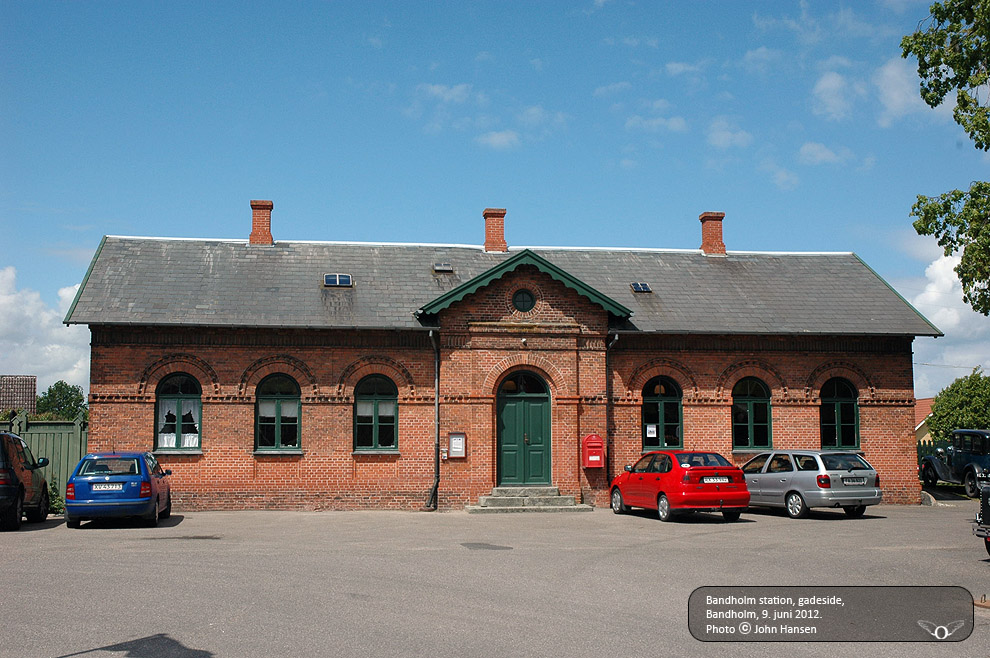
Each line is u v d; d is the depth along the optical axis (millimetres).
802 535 16438
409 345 23297
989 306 20156
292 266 25250
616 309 23672
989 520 12898
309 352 22859
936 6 20875
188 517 20266
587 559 13156
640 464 21016
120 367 22047
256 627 8516
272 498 22359
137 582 10820
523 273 23641
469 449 23000
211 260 25062
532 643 7977
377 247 26984
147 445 21984
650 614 9242
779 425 24828
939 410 52875
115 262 24266
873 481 20016
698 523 18781
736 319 25078
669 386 24703
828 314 25797
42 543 14711
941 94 21000
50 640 8016
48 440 23234
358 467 22766
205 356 22422
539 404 23625
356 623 8703
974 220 19828
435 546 14695
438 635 8242
